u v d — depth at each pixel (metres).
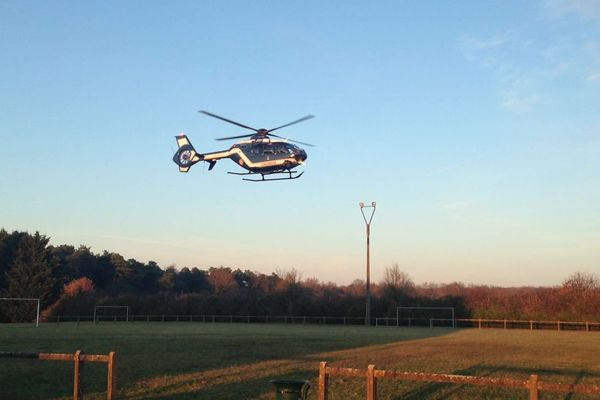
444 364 23.52
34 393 15.95
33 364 22.31
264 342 35.16
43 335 43.09
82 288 102.94
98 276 123.81
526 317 66.25
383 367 22.17
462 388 17.16
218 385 17.31
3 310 87.25
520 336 46.31
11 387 16.94
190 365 22.27
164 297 91.06
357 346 32.72
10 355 12.90
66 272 116.56
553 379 19.42
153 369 20.98
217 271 136.50
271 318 81.19
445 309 71.50
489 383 9.59
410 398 15.59
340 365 22.69
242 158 39.03
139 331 50.72
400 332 52.12
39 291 90.31
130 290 122.12
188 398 15.30
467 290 86.44
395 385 17.53
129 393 16.02
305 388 10.88
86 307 88.38
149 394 15.87
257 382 17.91
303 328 60.94
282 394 10.59
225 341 35.94
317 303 79.81
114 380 12.35
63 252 130.38
